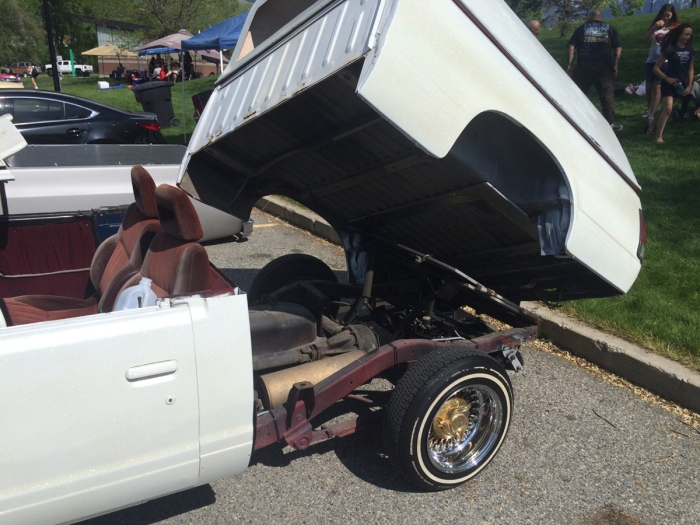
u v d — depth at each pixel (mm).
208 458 2334
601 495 2938
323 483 3000
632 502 2895
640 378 3941
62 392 1975
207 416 2285
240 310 2318
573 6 23219
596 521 2766
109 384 2053
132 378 2090
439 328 3973
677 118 9984
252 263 6320
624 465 3172
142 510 2789
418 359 3107
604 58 9008
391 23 2111
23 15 45438
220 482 2994
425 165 2879
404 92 2129
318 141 2922
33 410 1937
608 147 3232
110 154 5535
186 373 2203
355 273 4168
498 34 2699
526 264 3365
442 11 2320
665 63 8609
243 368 2328
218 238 6812
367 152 2951
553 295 3629
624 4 32719
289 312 3301
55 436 1986
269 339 3154
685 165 7660
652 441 3383
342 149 3002
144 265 2898
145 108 14047
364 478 3045
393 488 2971
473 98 2359
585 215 2846
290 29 2703
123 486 2158
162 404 2170
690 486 3020
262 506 2826
